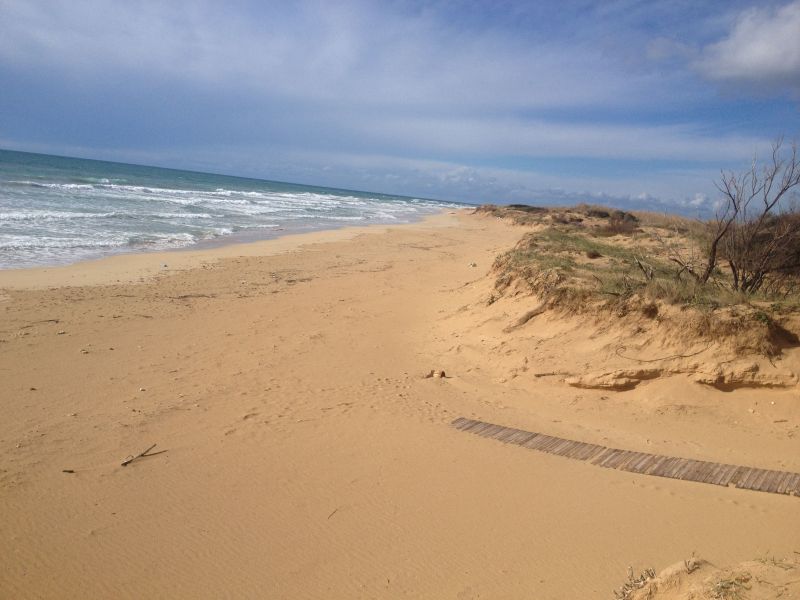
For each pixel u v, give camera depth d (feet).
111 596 12.74
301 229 110.73
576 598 13.03
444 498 17.67
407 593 13.29
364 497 17.53
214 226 99.50
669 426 25.55
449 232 130.00
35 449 19.26
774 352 27.17
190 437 21.20
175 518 15.83
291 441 21.42
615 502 17.69
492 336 36.17
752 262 36.63
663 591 11.96
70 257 59.11
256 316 42.45
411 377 31.07
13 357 28.96
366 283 58.54
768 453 22.76
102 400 24.34
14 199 102.01
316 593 13.17
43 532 14.76
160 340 34.47
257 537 15.17
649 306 31.01
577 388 29.40
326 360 32.94
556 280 36.99
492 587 13.52
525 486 18.66
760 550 14.64
